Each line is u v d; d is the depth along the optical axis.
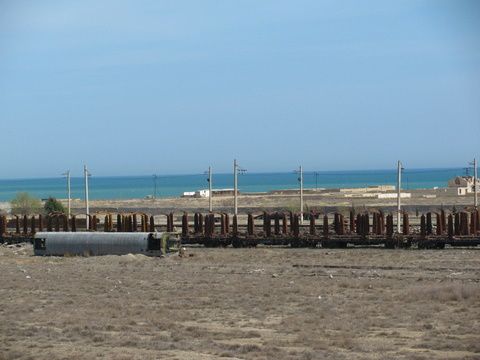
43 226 86.06
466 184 169.62
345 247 68.50
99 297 38.84
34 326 30.23
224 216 73.81
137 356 24.00
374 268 50.69
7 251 70.88
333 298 37.19
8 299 38.50
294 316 32.03
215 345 25.81
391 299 36.59
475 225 66.75
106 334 28.20
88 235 65.12
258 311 33.56
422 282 43.06
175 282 44.91
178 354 24.33
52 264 57.75
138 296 39.00
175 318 31.91
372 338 27.00
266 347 25.22
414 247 67.19
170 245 62.94
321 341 26.14
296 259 57.91
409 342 26.14
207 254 63.88
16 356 24.41
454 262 53.47
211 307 34.97
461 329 28.42
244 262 56.97
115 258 60.25
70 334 28.23
